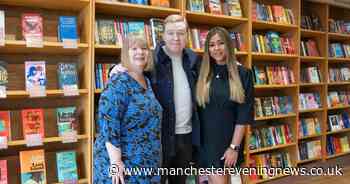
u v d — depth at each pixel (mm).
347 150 4586
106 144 1627
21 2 2357
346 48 4594
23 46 2191
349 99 4668
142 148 1705
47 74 2590
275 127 3684
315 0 4016
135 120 1681
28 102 2521
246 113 2193
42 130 2291
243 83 2199
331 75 4355
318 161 4160
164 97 2012
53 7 2521
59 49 2410
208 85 2170
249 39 3227
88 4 2381
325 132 4195
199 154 2295
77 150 2670
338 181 3602
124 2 2520
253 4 3371
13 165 2428
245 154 3191
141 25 2674
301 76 4004
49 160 2557
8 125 2197
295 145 3785
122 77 1679
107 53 2734
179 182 2195
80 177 2545
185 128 2113
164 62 2070
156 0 2684
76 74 2385
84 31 2486
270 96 3879
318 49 4258
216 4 3066
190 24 3268
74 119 2393
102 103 1643
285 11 3707
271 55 3426
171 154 2023
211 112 2197
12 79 2449
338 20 4668
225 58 2199
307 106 3969
